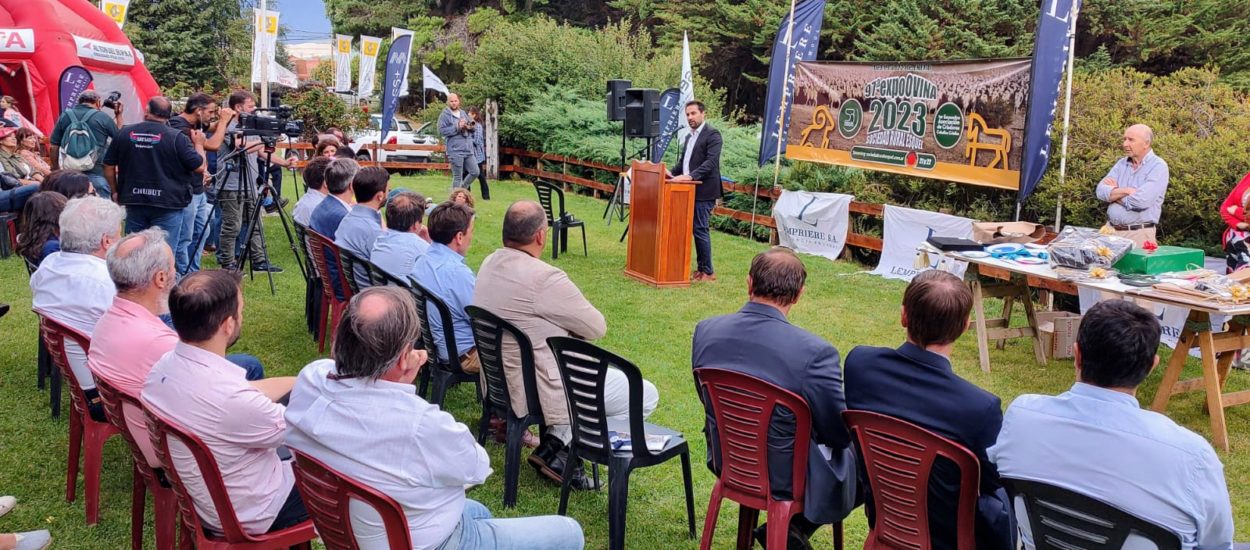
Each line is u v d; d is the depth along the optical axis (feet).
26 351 18.10
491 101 57.00
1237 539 11.29
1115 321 6.79
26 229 14.66
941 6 62.08
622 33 61.67
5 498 11.35
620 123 51.06
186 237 23.02
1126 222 18.81
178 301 7.75
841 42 69.87
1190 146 21.53
